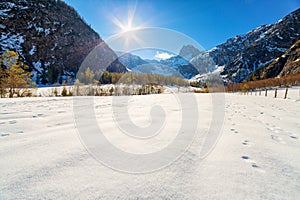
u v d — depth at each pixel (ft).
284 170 3.63
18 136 5.41
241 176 3.32
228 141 5.41
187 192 2.77
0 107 12.59
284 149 4.87
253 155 4.37
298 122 9.09
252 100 27.66
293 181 3.20
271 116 11.14
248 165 3.81
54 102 16.65
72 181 2.97
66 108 12.27
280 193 2.81
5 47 176.24
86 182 2.95
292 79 87.81
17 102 16.16
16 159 3.73
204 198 2.64
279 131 7.07
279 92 58.59
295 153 4.58
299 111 14.14
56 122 7.58
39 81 148.36
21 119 8.16
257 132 6.70
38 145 4.61
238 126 7.64
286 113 12.84
